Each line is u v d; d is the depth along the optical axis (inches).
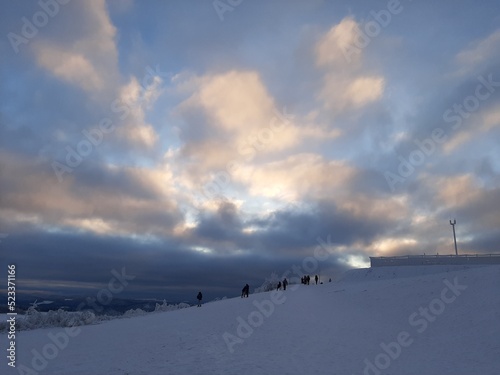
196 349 972.6
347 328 1169.4
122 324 1472.7
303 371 794.2
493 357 850.8
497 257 1975.9
